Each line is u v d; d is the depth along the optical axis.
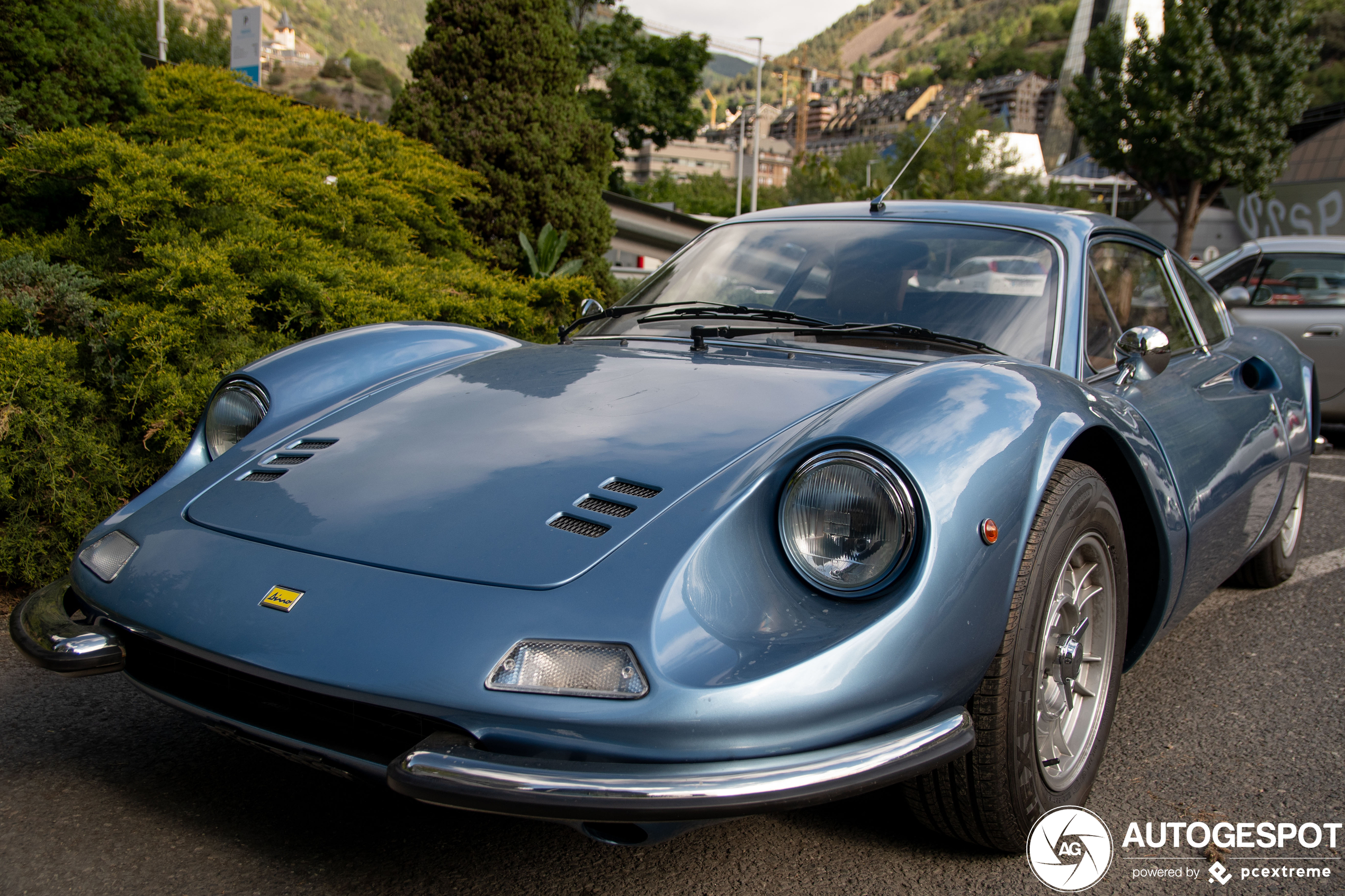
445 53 8.77
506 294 5.55
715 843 1.81
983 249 2.41
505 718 1.30
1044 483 1.60
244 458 1.96
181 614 1.54
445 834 1.82
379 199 5.98
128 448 3.39
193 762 2.05
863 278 2.42
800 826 1.88
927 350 2.14
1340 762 2.20
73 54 5.43
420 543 1.53
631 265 20.58
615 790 1.24
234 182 4.66
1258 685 2.66
